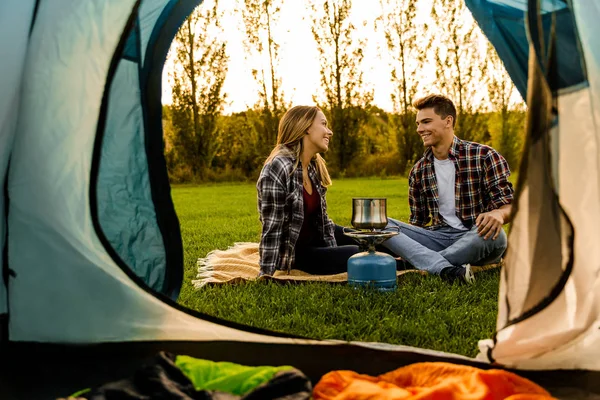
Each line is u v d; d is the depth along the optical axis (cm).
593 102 243
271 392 222
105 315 288
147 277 313
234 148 2258
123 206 304
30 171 281
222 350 286
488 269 479
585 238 246
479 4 277
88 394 225
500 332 252
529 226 246
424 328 333
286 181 445
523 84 276
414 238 470
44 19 285
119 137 301
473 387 225
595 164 242
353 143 2280
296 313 363
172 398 217
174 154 2200
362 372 270
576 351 253
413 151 2248
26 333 287
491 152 473
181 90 2158
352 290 406
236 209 1174
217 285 446
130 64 301
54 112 281
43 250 285
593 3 256
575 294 250
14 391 257
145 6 299
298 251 461
